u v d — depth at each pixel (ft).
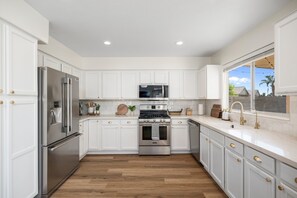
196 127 11.34
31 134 6.64
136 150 13.51
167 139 13.12
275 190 4.39
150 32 9.24
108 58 14.37
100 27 8.61
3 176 5.43
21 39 6.14
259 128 8.02
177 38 10.13
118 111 14.99
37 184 7.00
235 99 11.28
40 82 7.21
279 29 5.41
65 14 7.25
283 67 5.25
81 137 11.69
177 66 14.34
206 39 10.26
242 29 8.80
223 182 7.40
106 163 11.44
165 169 10.44
